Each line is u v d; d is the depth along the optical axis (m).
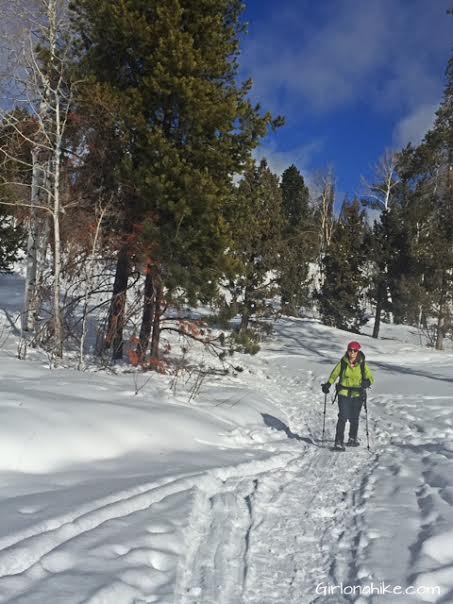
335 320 33.91
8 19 10.92
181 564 3.72
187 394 10.52
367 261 34.62
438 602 3.29
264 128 12.56
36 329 13.74
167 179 11.57
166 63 11.45
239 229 13.55
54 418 6.25
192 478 5.53
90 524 4.05
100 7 11.47
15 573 3.24
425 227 30.55
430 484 5.80
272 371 19.23
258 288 22.31
